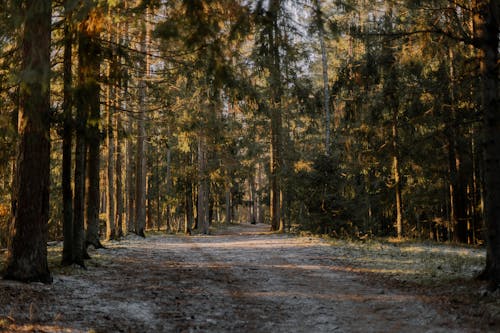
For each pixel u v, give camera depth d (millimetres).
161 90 14281
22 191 8617
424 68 16859
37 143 8711
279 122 28047
